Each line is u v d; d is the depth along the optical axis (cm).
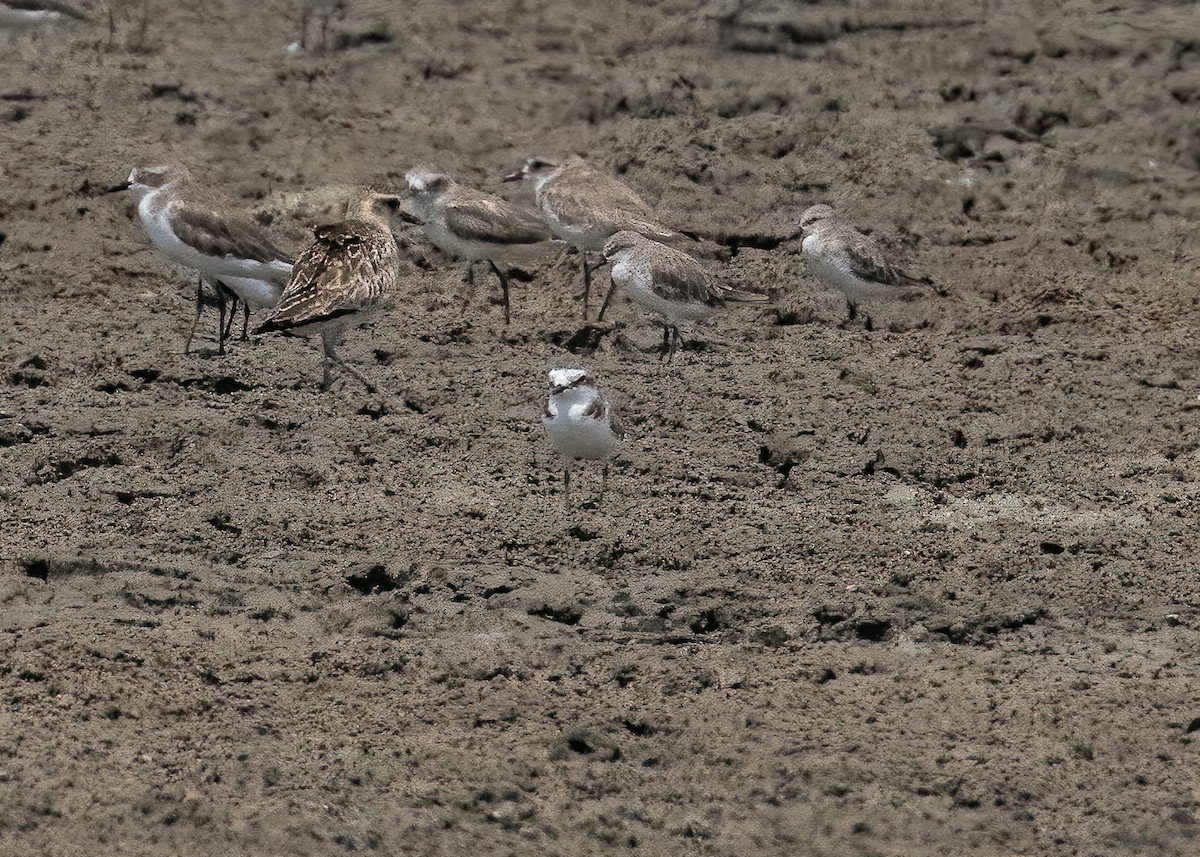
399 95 2366
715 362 1723
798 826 1023
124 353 1684
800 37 2547
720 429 1567
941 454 1523
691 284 1666
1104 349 1755
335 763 1046
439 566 1285
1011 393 1655
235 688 1117
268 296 1708
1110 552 1341
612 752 1073
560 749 1072
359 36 2522
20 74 2316
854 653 1197
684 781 1058
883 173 2141
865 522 1390
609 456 1395
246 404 1581
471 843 995
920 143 2220
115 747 1045
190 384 1622
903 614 1243
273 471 1446
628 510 1397
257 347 1722
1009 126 2264
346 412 1576
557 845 1002
